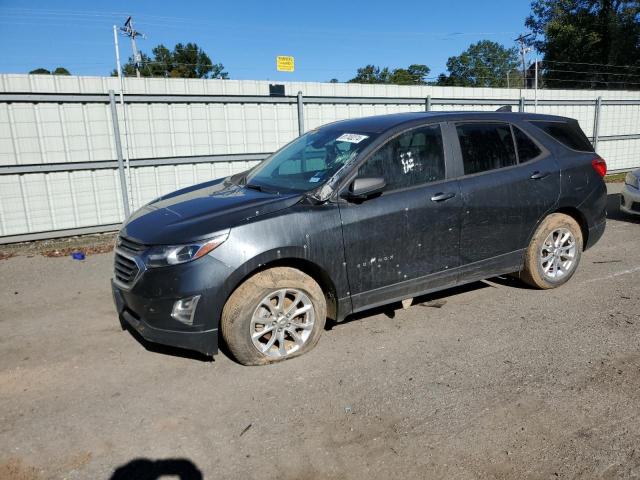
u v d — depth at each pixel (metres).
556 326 4.39
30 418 3.21
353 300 4.05
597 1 39.16
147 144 9.05
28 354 4.13
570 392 3.35
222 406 3.30
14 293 5.77
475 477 2.61
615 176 15.28
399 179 4.18
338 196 3.92
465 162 4.53
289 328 3.85
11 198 8.16
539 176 4.88
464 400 3.29
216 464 2.75
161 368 3.84
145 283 3.53
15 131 8.02
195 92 9.27
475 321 4.56
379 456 2.79
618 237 7.58
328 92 10.58
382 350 4.04
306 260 3.78
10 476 2.67
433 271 4.38
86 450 2.88
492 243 4.69
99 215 8.88
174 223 3.71
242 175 5.06
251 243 3.57
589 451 2.78
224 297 3.56
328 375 3.66
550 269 5.21
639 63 38.38
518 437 2.91
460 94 12.40
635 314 4.60
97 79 8.47
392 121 4.46
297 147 4.85
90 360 4.00
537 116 5.21
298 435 2.98
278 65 10.45
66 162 8.45
